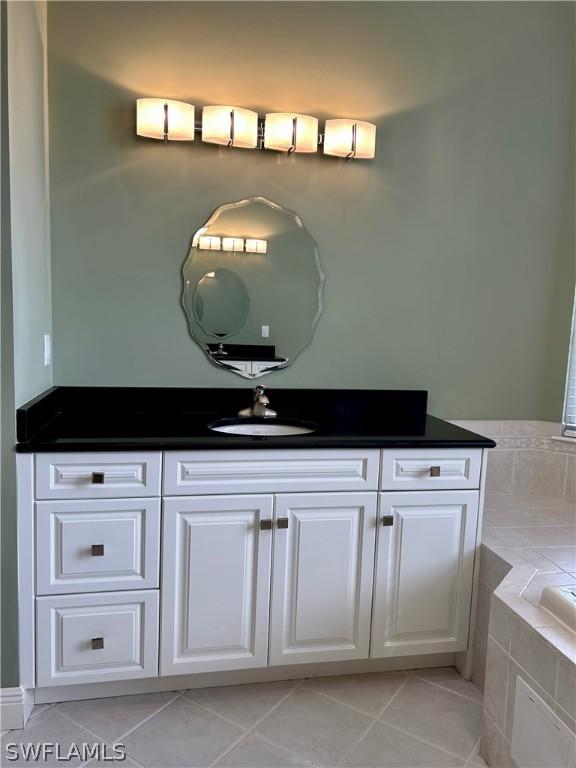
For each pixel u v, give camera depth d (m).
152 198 2.42
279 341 2.58
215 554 2.02
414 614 2.20
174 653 2.03
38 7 2.15
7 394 1.83
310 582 2.10
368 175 2.60
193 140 2.43
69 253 2.37
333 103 2.55
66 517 1.91
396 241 2.65
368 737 1.92
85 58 2.32
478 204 2.70
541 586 1.87
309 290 2.59
